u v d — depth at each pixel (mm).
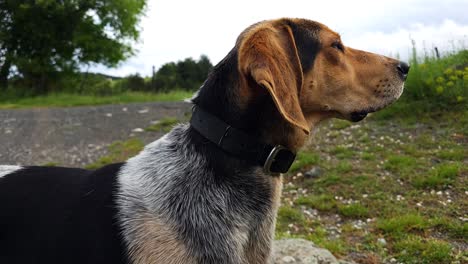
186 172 457
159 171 470
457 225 846
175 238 430
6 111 2652
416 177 1066
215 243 431
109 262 430
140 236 432
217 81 463
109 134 1821
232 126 446
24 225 459
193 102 485
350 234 886
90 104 3004
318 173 1168
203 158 455
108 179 479
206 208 439
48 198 472
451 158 1143
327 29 511
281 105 395
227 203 441
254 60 404
